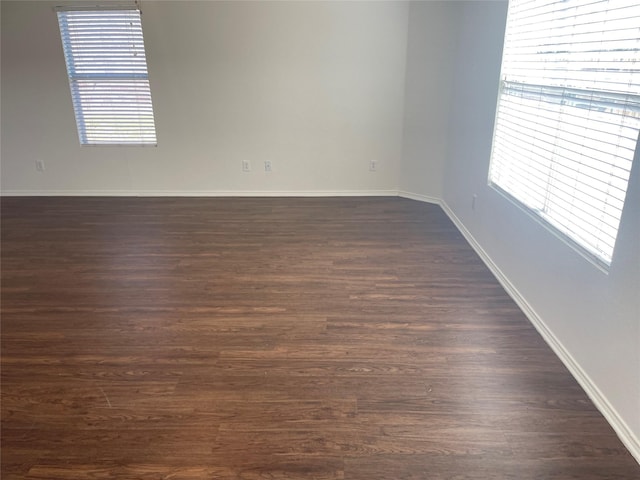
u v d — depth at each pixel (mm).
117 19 4707
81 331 2518
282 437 1780
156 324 2588
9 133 5141
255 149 5168
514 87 2908
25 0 4645
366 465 1653
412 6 4484
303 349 2344
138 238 3951
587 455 1682
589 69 2055
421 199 5094
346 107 4965
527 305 2664
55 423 1854
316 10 4605
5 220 4438
